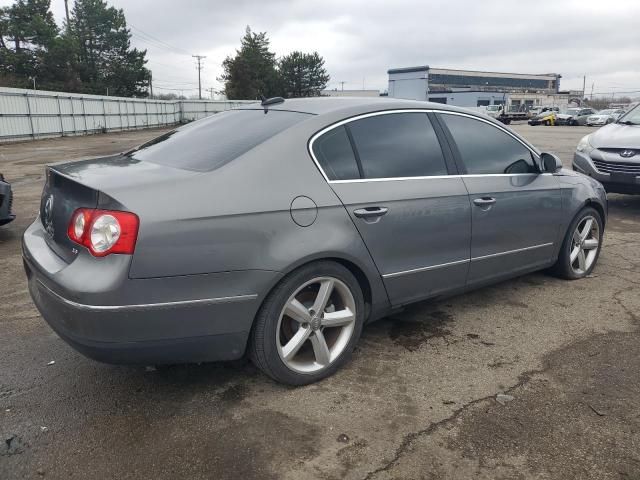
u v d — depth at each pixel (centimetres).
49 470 241
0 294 459
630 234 673
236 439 263
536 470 242
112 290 245
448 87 9031
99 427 272
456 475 239
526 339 374
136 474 238
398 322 402
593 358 346
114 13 5691
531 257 438
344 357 324
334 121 324
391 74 9256
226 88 6644
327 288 305
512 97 8081
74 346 261
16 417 280
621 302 441
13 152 2116
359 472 240
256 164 288
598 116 4322
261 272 275
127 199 251
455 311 423
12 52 4809
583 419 279
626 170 750
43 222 323
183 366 334
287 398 299
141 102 4394
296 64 7550
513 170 418
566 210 458
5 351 353
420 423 276
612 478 237
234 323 275
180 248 256
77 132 3406
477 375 324
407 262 342
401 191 335
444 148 372
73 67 5200
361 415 283
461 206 366
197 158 305
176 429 271
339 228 303
